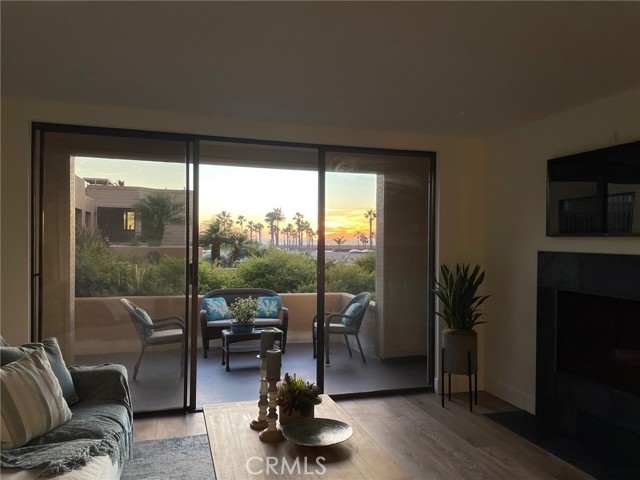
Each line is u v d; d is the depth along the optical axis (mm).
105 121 3436
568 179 3293
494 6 1921
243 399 4164
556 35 2191
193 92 3076
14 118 3273
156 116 3541
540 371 3596
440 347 4281
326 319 4070
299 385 2330
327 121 3756
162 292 3656
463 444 3137
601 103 3139
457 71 2660
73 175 3482
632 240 2844
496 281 4176
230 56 2482
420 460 2900
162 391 3650
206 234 5406
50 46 2359
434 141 4234
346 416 2438
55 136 3439
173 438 3186
